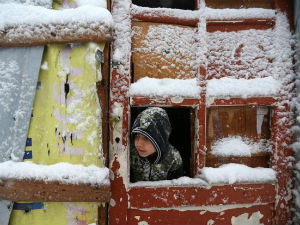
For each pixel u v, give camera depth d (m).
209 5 1.42
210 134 1.39
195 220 1.32
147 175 1.45
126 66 1.28
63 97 1.20
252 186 1.33
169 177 1.48
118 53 1.27
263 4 1.44
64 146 1.20
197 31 1.37
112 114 1.26
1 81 1.19
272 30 1.42
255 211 1.36
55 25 1.16
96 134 1.20
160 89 1.30
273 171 1.36
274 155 1.37
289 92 1.38
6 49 1.20
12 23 1.16
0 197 1.15
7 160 1.17
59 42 1.18
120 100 1.27
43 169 1.16
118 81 1.27
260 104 1.36
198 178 1.33
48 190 1.16
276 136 1.37
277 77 1.38
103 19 1.17
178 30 1.38
